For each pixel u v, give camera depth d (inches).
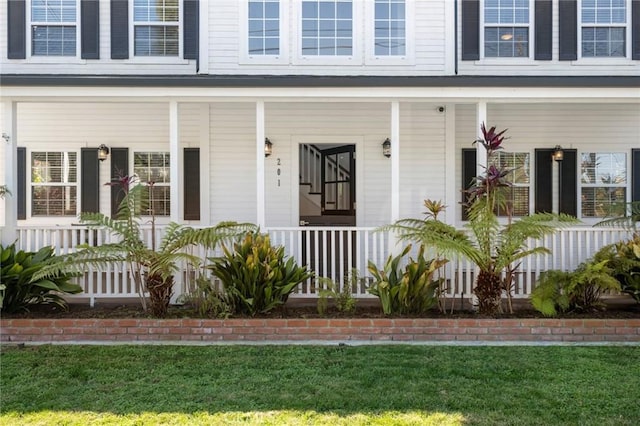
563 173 333.7
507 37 323.9
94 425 126.3
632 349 187.3
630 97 237.3
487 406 136.9
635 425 125.7
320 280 217.9
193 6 318.0
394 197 241.0
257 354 181.9
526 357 177.8
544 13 321.7
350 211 336.5
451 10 320.8
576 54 320.5
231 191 329.4
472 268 255.8
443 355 180.5
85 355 180.7
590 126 335.6
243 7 318.7
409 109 328.2
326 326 201.9
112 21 320.2
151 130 333.1
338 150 343.9
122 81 231.3
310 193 351.3
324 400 140.9
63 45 321.4
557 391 146.9
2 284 203.5
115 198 331.3
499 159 333.4
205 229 216.1
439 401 140.2
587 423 126.8
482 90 237.3
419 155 328.2
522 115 333.7
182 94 237.1
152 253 207.8
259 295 210.5
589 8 323.9
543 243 241.9
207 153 326.6
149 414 132.4
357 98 240.1
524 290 259.1
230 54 319.9
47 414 132.4
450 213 324.5
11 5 316.8
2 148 308.8
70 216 331.3
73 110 331.9
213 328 201.8
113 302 244.4
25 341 199.8
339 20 320.8
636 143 335.3
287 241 327.9
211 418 130.1
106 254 215.8
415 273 211.5
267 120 329.7
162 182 334.0
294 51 319.3
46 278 213.6
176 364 170.7
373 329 202.1
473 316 211.8
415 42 321.1
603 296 240.4
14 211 241.0
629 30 322.3
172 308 226.8
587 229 239.5
